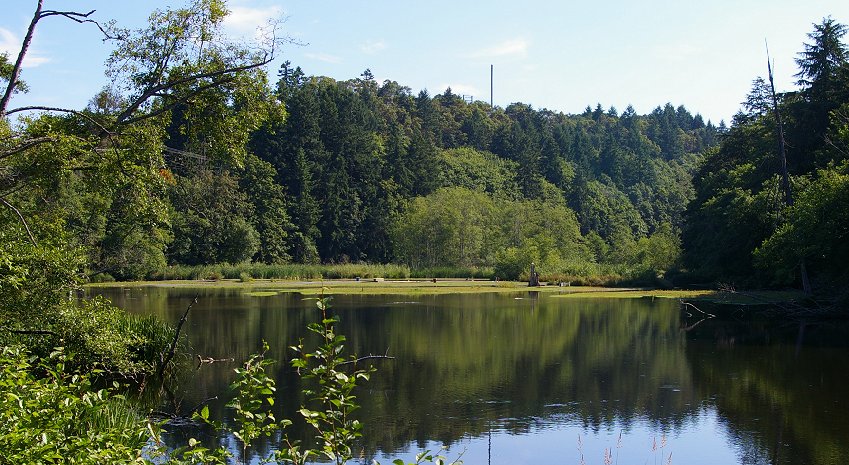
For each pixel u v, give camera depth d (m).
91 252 40.91
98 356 16.58
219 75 17.77
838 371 20.39
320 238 93.44
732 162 58.31
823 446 13.48
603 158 152.75
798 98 46.59
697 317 34.00
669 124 184.50
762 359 22.42
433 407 16.53
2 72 17.11
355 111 115.75
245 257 78.19
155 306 39.41
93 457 6.95
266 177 85.62
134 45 17.61
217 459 7.59
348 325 31.30
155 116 17.58
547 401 17.11
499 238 87.94
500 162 132.75
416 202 92.69
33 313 15.44
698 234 55.69
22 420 7.12
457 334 28.41
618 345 25.48
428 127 146.00
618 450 13.38
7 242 15.37
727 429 14.69
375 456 12.91
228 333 28.36
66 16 14.27
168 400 17.09
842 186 32.09
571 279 62.88
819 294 35.31
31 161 15.69
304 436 14.16
